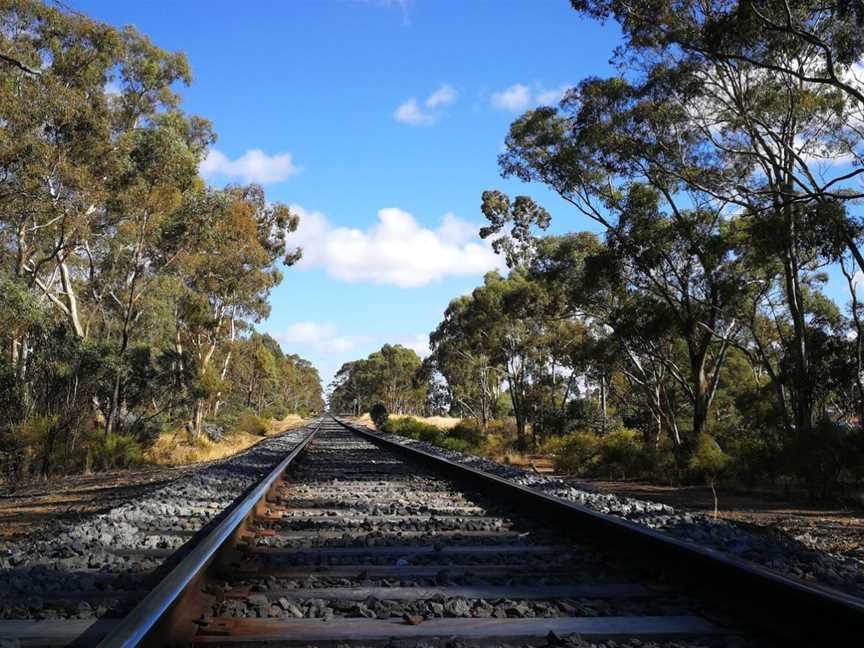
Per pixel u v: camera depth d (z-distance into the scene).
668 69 20.59
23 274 27.55
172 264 33.03
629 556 5.41
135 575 4.91
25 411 20.62
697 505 12.18
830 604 3.29
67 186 22.97
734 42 18.34
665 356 31.31
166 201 26.56
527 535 6.64
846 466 13.00
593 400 42.53
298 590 4.41
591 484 17.52
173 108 31.27
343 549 5.88
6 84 20.88
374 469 15.02
